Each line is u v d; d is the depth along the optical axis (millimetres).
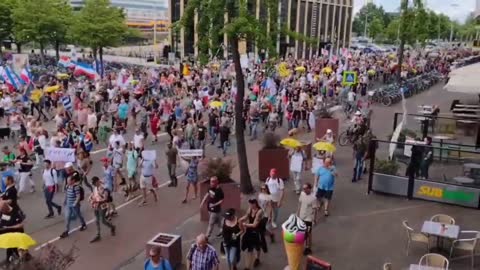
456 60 56031
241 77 15164
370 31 102562
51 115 28250
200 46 15188
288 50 62906
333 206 14781
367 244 12203
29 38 52031
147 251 10742
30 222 13805
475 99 34625
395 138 17234
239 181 17266
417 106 32000
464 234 12578
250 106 25047
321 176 13906
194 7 14992
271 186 12727
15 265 8227
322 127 22562
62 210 14680
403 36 36594
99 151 21391
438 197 15016
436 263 9758
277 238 12508
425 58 61656
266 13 15117
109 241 12602
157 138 23844
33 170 18484
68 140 18438
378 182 15773
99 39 49188
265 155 16922
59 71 47156
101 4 49250
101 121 22781
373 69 45688
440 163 14992
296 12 76812
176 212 14570
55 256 8633
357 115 22859
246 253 11062
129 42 115812
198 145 20172
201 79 38625
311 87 32625
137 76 40000
